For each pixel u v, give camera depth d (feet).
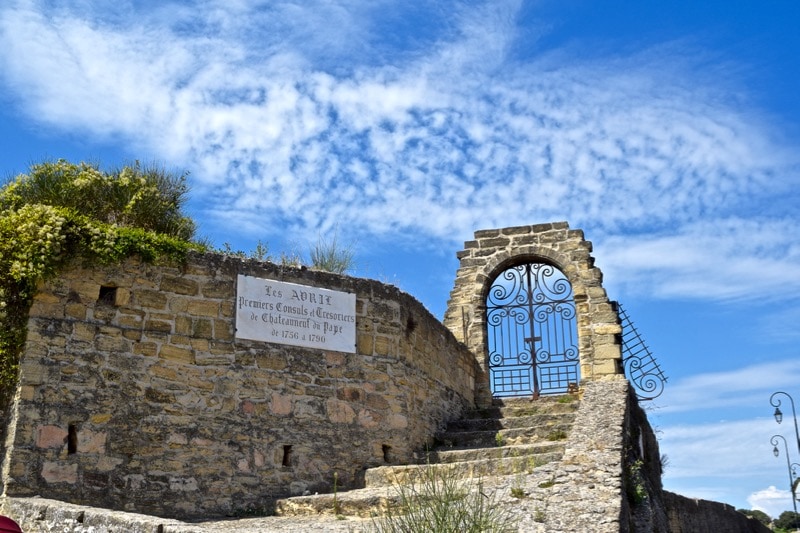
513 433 45.03
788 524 93.40
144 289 37.04
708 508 60.95
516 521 26.63
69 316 35.01
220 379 37.88
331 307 41.98
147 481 35.12
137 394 35.78
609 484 29.04
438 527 23.34
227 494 36.70
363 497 34.78
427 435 45.57
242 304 39.27
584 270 56.49
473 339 57.31
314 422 39.88
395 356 43.62
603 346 54.39
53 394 33.88
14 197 38.73
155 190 41.42
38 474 32.76
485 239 59.31
